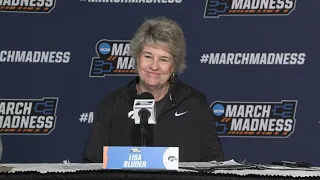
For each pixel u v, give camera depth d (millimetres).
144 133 2650
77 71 5289
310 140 5219
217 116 5277
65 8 5285
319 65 5195
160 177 2072
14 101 5277
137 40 3248
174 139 3246
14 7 5277
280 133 5242
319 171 2451
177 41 3227
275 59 5234
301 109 5223
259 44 5242
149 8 5277
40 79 5289
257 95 5254
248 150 5266
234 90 5258
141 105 2619
